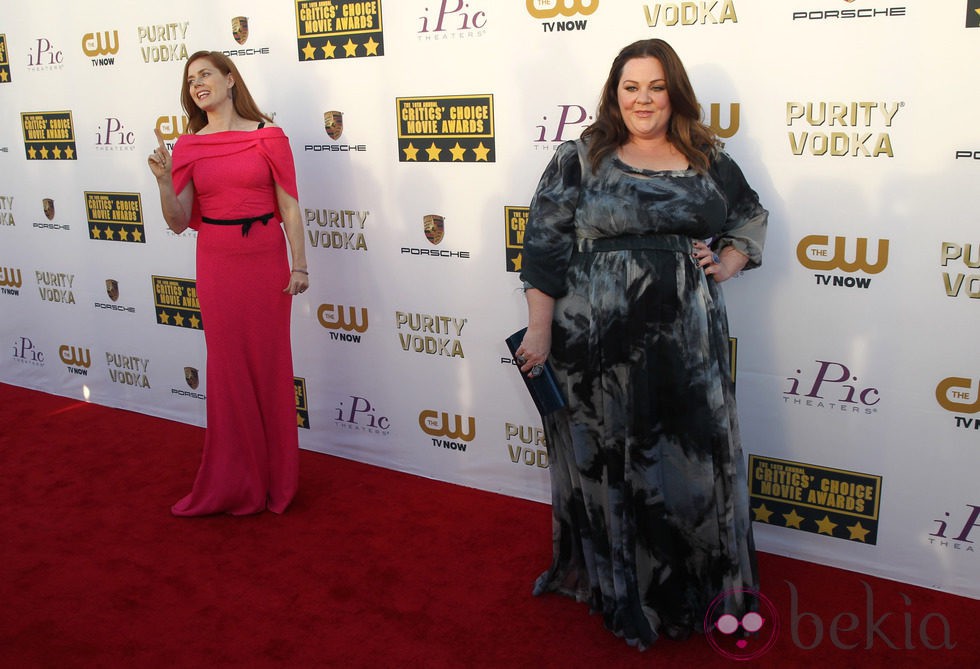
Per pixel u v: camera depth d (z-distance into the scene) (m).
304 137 3.54
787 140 2.61
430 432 3.59
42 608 2.73
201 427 4.27
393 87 3.28
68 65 4.14
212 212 3.10
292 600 2.75
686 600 2.51
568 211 2.37
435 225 3.34
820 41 2.50
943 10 2.32
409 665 2.42
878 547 2.79
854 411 2.72
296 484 3.38
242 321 3.15
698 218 2.29
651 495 2.41
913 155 2.46
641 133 2.31
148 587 2.84
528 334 2.43
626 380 2.34
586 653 2.45
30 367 4.90
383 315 3.57
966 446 2.57
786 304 2.74
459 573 2.88
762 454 2.91
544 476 3.35
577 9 2.84
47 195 4.45
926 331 2.55
